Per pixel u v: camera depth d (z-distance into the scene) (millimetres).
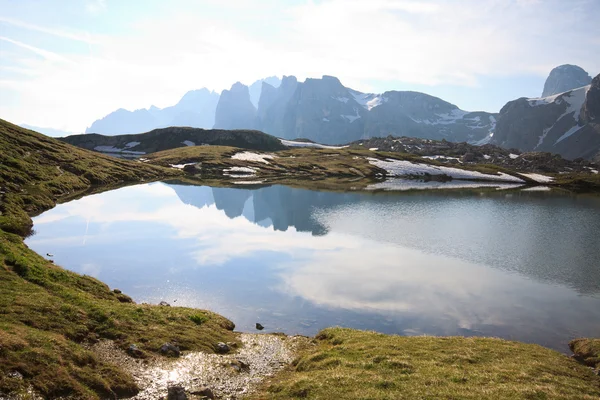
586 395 16766
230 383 20094
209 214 82188
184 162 182875
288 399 17250
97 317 23891
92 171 111875
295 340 27969
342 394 16750
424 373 19172
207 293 37969
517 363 21625
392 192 128625
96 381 17109
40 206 69312
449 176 192625
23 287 24688
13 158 83750
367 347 24188
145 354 21312
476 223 77938
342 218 80750
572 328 32375
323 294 38625
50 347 17812
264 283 41156
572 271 47719
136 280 40500
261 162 195750
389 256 53031
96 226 63625
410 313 34688
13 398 14023
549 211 96125
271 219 78375
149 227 66562
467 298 38531
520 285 42656
